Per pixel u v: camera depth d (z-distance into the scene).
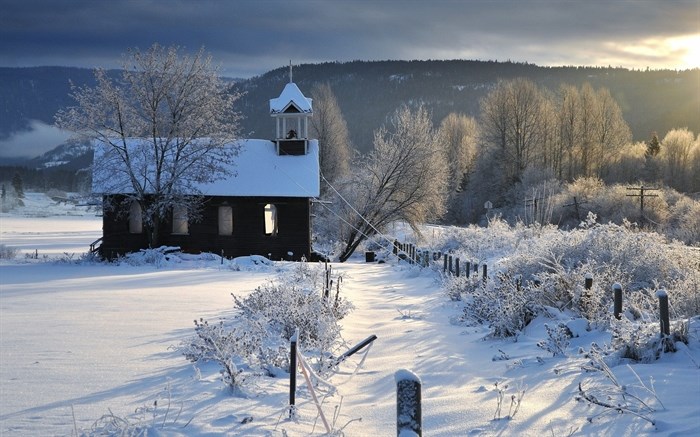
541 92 106.38
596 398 7.86
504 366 10.66
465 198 94.88
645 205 59.34
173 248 42.31
